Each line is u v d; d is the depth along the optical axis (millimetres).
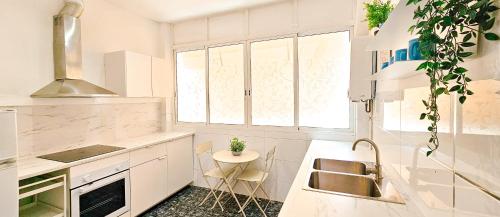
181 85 3777
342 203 1120
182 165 3418
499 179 535
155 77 3264
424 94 964
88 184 2146
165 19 3547
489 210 572
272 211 2854
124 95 2812
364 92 1894
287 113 3137
